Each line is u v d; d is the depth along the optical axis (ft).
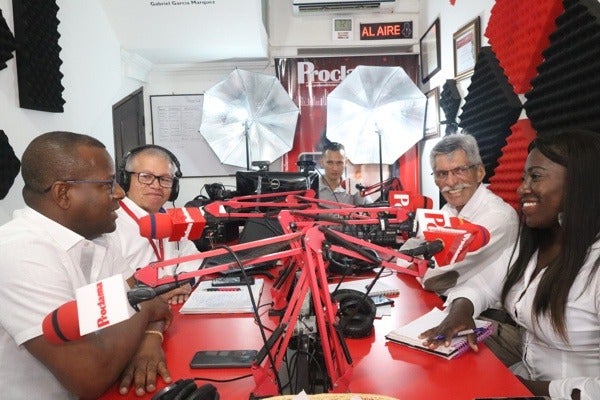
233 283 5.97
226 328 4.63
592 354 4.08
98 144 4.04
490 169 8.67
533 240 4.69
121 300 2.39
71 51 9.94
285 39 14.73
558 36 6.45
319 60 14.29
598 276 3.88
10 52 7.51
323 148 13.60
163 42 12.44
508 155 7.92
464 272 6.01
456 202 6.93
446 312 4.70
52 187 3.79
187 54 13.39
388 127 12.76
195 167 14.99
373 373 3.63
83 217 3.92
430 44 12.92
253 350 4.05
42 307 3.42
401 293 5.60
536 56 6.97
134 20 11.81
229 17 11.82
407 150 13.69
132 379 3.64
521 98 7.82
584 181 3.93
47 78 8.63
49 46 8.71
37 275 3.50
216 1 11.45
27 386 3.67
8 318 3.42
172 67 14.62
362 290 5.40
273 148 13.55
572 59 6.05
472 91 9.41
